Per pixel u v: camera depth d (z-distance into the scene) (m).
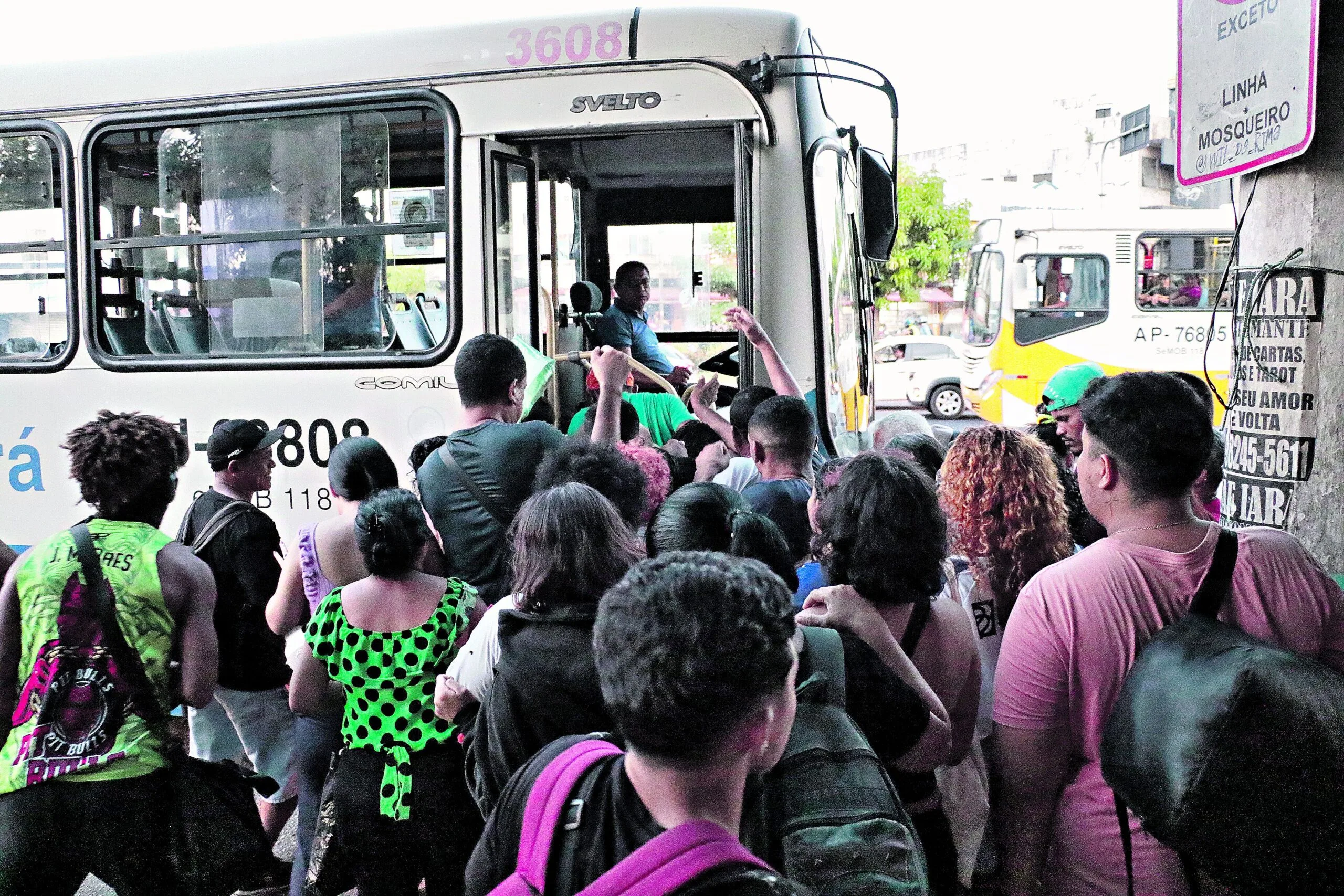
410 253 5.05
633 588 1.42
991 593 2.80
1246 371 3.34
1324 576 2.19
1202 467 2.17
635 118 4.85
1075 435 4.16
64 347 5.38
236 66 5.18
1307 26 2.91
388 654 2.75
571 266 6.58
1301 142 2.95
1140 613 2.14
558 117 4.90
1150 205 31.31
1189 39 3.53
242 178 5.20
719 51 4.80
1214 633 1.98
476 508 3.49
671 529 2.37
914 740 2.07
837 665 1.96
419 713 2.75
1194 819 1.86
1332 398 3.15
